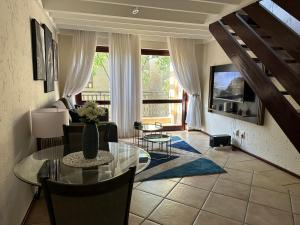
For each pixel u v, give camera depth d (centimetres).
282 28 217
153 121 602
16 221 202
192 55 562
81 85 509
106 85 548
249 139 424
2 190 171
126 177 121
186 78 566
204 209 247
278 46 238
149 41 552
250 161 391
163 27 449
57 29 465
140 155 220
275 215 238
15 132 202
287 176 332
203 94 587
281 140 352
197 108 584
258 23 246
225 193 281
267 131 379
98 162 189
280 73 216
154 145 476
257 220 229
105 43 524
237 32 291
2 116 173
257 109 389
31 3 262
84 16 382
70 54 502
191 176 328
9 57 189
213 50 533
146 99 586
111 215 123
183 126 625
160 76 586
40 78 287
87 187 108
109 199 118
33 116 239
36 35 264
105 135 260
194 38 543
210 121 558
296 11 199
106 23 431
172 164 371
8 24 187
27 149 241
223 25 335
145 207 249
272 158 371
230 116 458
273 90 233
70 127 248
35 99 275
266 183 309
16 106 206
